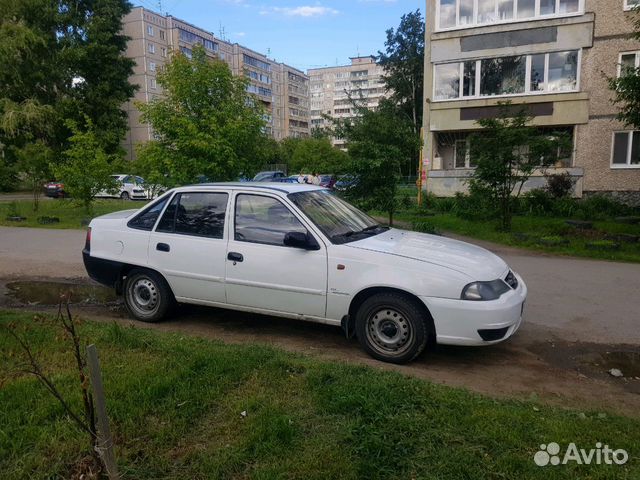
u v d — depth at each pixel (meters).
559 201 18.00
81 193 16.61
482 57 22.62
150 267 5.66
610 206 18.30
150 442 2.97
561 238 11.77
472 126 23.06
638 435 3.11
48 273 8.37
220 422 3.21
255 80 97.81
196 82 11.48
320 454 2.84
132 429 3.09
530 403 3.66
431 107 23.73
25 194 35.47
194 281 5.44
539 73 21.92
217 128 11.16
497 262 4.95
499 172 13.02
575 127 21.41
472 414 3.29
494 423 3.18
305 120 122.06
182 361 4.07
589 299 6.95
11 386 3.59
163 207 5.77
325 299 4.78
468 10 22.80
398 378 3.88
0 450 2.86
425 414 3.29
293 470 2.71
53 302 6.62
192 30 76.44
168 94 11.89
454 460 2.79
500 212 14.01
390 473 2.70
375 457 2.82
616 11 20.28
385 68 48.03
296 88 116.81
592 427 3.20
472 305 4.28
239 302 5.25
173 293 5.65
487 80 22.81
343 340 5.25
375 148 11.53
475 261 4.70
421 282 4.39
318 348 4.99
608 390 4.12
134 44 65.94
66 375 3.78
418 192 20.30
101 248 5.98
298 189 5.53
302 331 5.53
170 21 71.06
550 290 7.45
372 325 4.64
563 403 3.84
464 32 22.81
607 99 20.62
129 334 4.69
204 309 6.35
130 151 64.69
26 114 32.41
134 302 5.87
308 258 4.83
